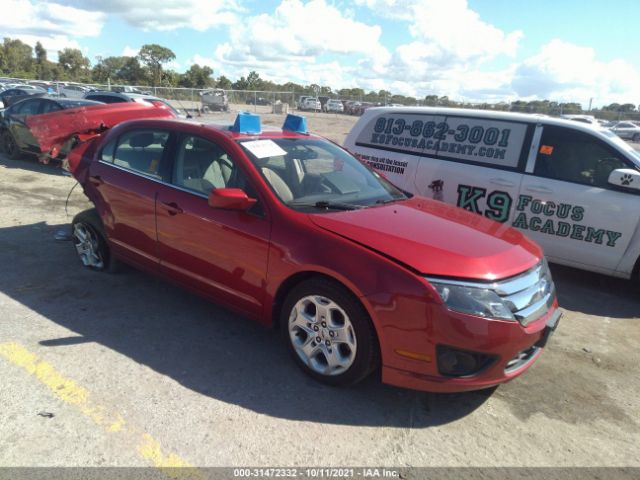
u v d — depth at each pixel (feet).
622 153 16.34
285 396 9.87
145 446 8.21
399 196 13.12
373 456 8.40
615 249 16.35
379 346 9.41
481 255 9.50
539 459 8.66
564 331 14.03
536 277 9.99
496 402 10.30
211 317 13.12
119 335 11.87
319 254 9.67
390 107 21.50
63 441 8.21
